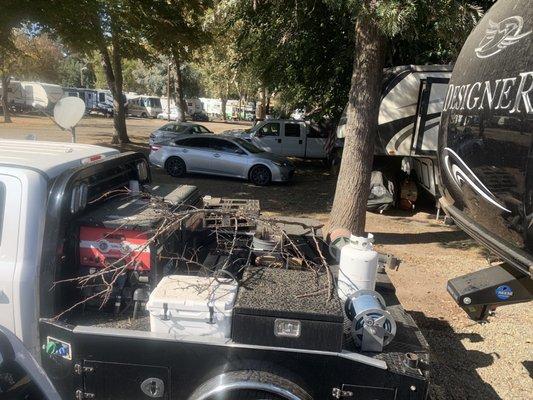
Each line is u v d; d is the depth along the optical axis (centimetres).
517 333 516
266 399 268
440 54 1162
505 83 269
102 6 1054
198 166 1501
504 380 428
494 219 289
